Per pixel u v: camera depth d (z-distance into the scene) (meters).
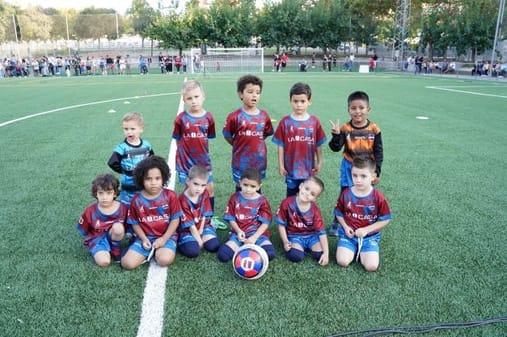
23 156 6.23
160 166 3.05
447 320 2.45
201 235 3.40
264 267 2.86
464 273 2.98
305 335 2.31
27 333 2.34
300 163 3.68
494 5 31.02
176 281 2.88
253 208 3.31
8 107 11.77
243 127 3.68
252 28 37.41
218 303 2.62
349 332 2.33
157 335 2.32
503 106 11.87
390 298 2.67
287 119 3.67
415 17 36.28
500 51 27.02
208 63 32.56
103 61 30.73
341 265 3.09
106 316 2.49
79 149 6.68
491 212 4.13
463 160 6.07
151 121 9.23
